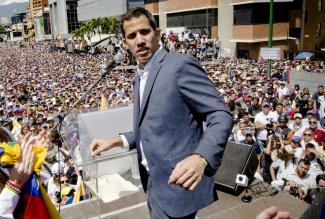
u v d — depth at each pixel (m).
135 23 1.94
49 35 125.62
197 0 41.69
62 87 24.06
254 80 19.30
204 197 1.99
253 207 3.88
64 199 5.82
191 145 1.88
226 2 38.81
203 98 1.79
